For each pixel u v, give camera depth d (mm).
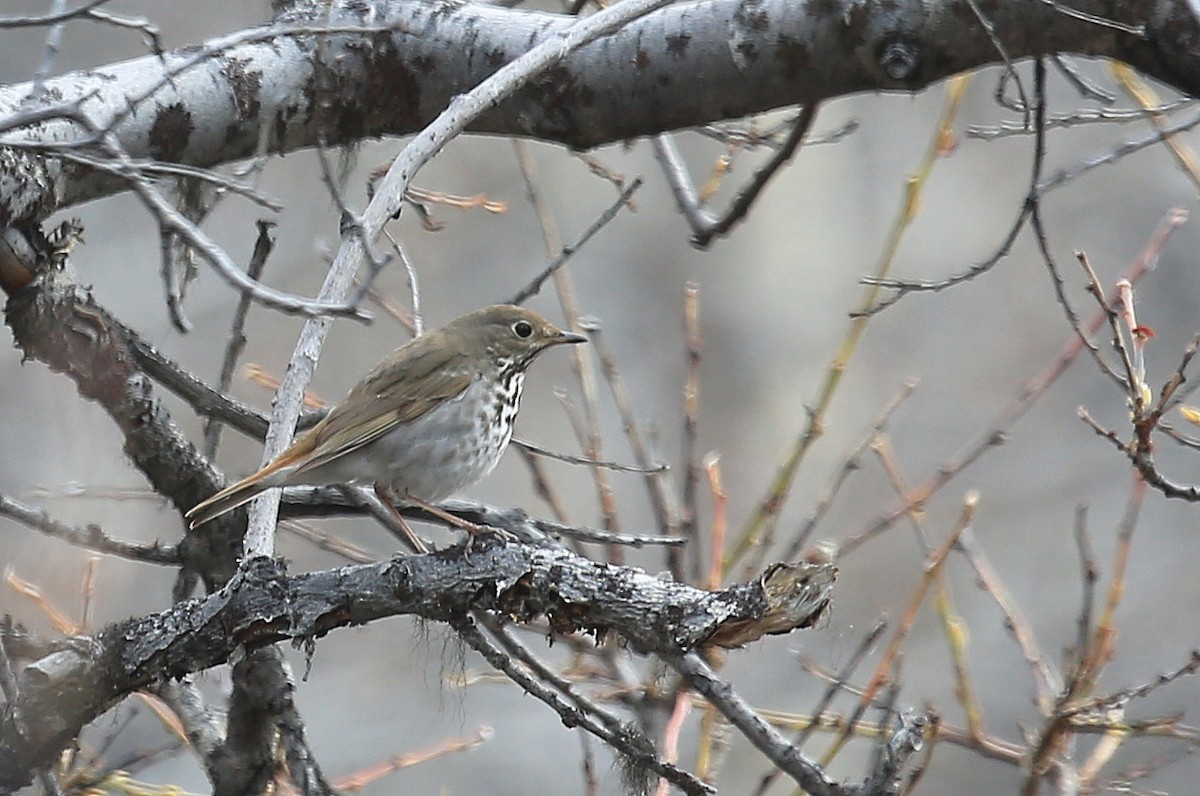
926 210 23781
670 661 7891
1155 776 19594
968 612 21656
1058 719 10398
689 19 10172
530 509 22203
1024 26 9461
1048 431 23719
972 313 24047
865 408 22281
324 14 10484
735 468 21562
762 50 10008
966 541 12180
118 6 23188
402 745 20531
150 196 6773
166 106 9844
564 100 10445
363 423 9938
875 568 21250
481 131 10820
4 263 9195
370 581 7664
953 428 23375
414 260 23969
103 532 10227
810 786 7742
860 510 21453
